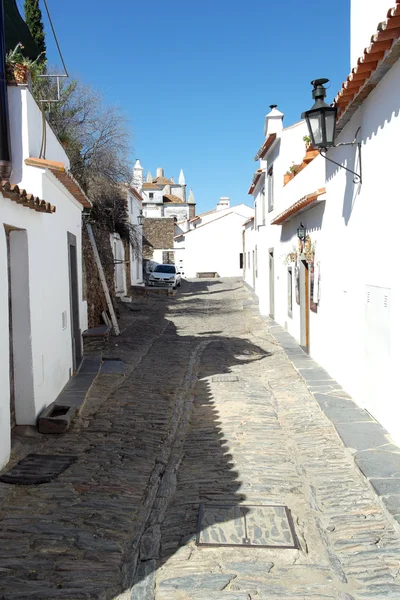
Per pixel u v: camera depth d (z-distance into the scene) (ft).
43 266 24.22
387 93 19.79
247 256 114.11
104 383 32.53
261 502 16.84
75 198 33.58
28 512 15.75
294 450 21.40
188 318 69.00
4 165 23.45
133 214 103.14
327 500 16.75
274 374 35.14
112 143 62.64
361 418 23.49
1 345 18.04
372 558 13.47
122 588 12.39
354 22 26.22
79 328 36.01
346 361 28.14
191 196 269.03
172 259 164.35
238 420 25.61
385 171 20.43
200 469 19.70
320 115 24.07
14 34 35.83
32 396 22.35
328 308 32.30
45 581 12.43
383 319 21.40
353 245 25.90
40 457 20.07
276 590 12.22
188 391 31.81
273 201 58.65
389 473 17.53
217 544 14.26
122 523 15.42
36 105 26.04
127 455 20.90
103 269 57.72
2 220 18.28
